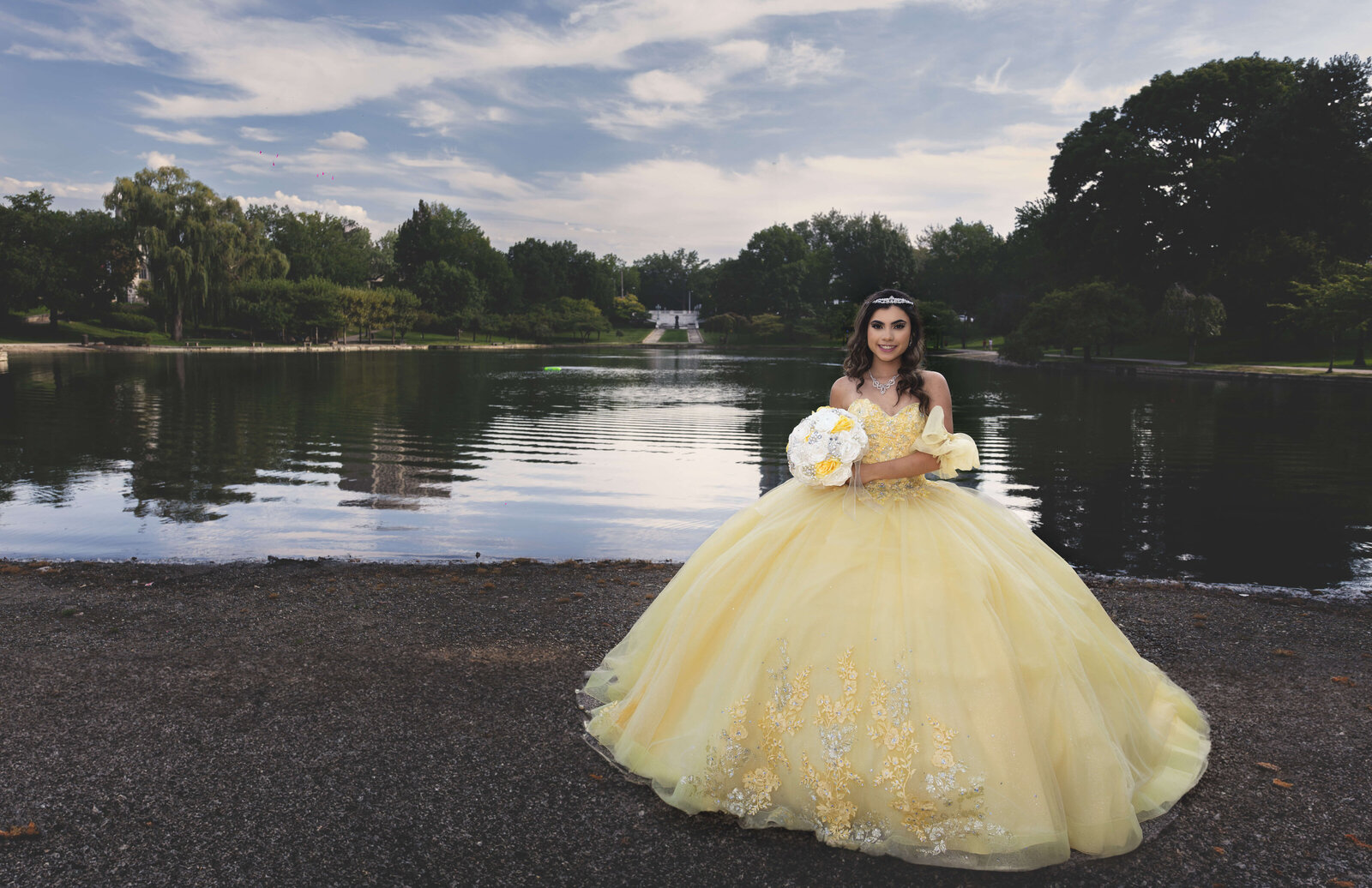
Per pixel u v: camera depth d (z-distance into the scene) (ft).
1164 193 169.27
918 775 7.64
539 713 10.70
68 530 25.03
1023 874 7.46
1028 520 28.04
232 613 15.08
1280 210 156.04
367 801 8.49
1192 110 170.40
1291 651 13.58
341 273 332.60
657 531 25.66
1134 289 163.53
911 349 9.33
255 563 20.13
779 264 371.56
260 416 59.93
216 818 8.13
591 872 7.37
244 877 7.20
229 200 218.59
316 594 16.47
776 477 36.78
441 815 8.25
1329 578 20.94
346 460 40.52
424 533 25.08
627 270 514.27
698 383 109.70
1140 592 17.53
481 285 344.08
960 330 284.61
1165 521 27.94
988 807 7.51
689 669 9.02
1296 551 23.82
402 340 272.72
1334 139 146.72
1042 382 110.32
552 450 45.24
